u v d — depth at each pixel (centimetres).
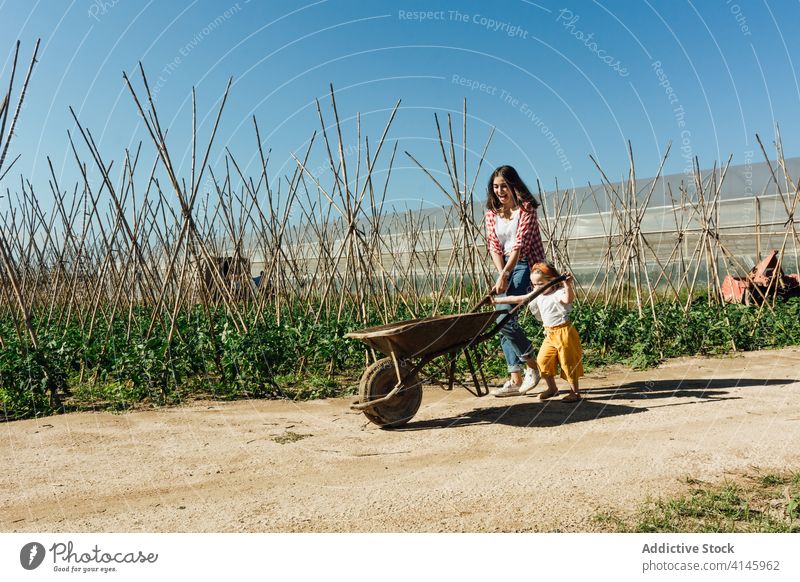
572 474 423
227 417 627
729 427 520
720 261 1714
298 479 434
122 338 898
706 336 988
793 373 764
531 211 653
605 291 1243
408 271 1257
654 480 405
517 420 576
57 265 1170
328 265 1152
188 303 1130
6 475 455
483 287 1219
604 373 818
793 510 344
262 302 977
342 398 712
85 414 650
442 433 543
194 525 359
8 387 682
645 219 1834
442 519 357
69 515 377
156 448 518
